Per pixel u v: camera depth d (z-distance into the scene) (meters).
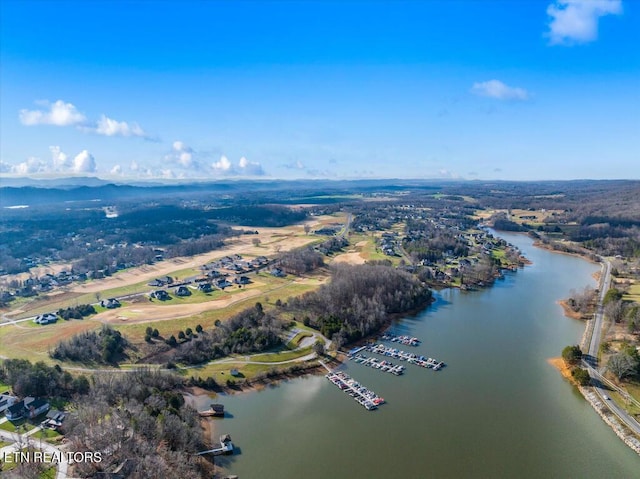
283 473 126.69
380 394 170.75
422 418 154.38
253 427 149.38
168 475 117.25
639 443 138.50
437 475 126.56
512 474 127.25
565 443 141.00
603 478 125.88
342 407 161.88
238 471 127.44
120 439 125.31
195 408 160.25
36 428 139.50
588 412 158.50
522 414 156.88
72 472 115.25
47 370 167.25
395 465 130.38
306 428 148.62
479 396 169.12
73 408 151.88
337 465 130.25
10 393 160.88
